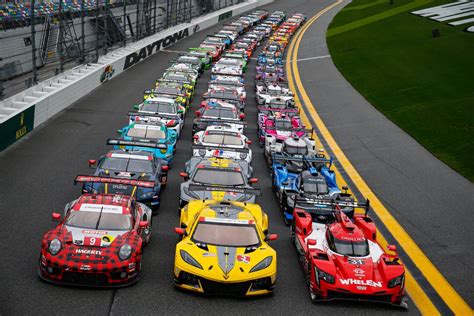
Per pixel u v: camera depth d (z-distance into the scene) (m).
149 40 44.16
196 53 39.50
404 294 9.57
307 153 17.69
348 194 13.91
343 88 35.12
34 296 8.56
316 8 90.12
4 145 17.31
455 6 62.25
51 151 17.56
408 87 33.22
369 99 31.64
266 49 46.47
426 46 45.59
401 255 12.09
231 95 26.00
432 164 19.75
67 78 26.56
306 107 29.39
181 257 9.35
